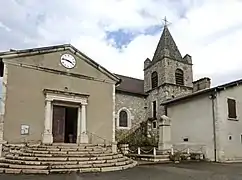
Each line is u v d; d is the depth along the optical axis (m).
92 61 15.66
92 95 15.27
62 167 10.05
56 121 14.60
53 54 14.50
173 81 24.97
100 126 15.08
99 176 9.08
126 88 26.27
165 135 17.36
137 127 24.45
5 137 12.21
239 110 17.47
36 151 11.48
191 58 27.02
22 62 13.42
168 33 27.89
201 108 17.50
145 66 28.08
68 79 14.67
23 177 8.72
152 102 25.48
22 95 13.09
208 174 9.83
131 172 10.20
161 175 9.45
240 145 16.75
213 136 16.16
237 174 9.91
